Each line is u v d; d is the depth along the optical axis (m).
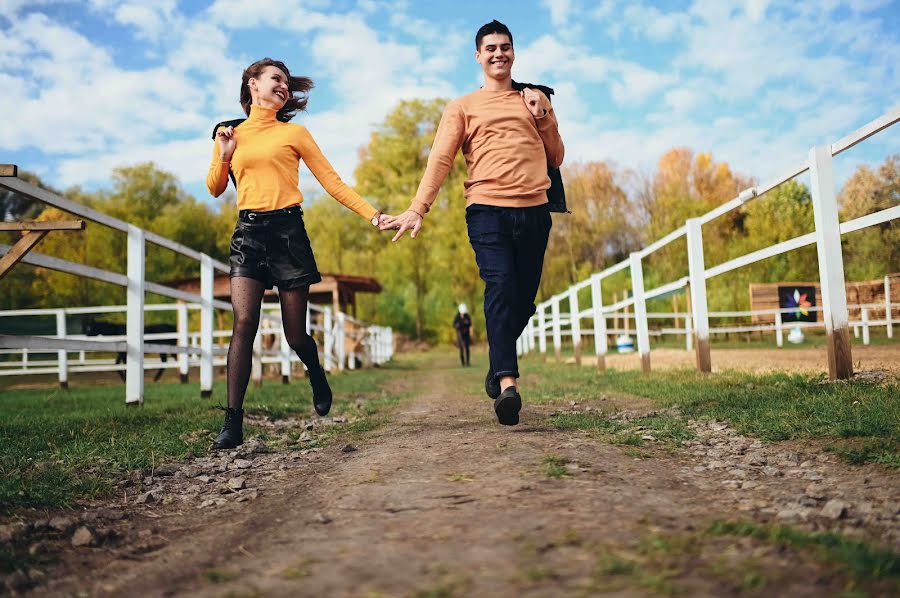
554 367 12.89
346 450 3.75
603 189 38.88
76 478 2.97
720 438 3.52
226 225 47.50
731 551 1.64
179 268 44.44
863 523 1.96
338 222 43.78
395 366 22.58
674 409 4.68
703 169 42.28
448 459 3.02
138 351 6.30
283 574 1.64
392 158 45.66
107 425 4.73
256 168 3.79
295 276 3.86
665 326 29.00
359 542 1.87
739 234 37.19
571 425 4.05
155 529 2.33
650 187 40.25
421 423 4.78
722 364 8.75
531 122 3.72
